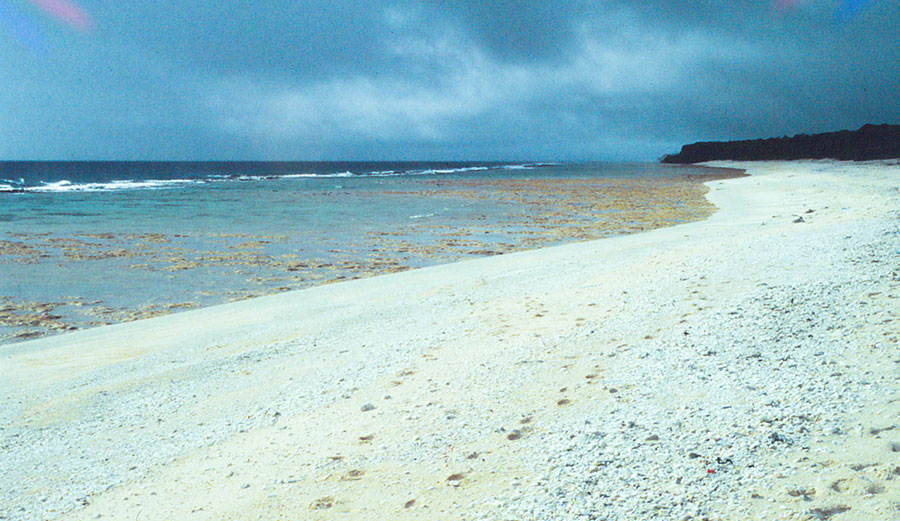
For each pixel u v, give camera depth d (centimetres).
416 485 405
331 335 919
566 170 11844
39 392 718
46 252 1919
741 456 377
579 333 749
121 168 14762
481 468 417
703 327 691
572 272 1297
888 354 509
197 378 738
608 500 350
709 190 4594
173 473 474
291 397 636
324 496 405
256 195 4719
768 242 1294
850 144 12862
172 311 1220
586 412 492
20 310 1227
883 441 363
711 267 1068
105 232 2428
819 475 339
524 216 3044
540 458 420
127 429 585
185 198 4388
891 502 300
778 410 436
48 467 506
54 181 7612
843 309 671
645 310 821
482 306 1028
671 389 515
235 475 456
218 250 1983
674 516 324
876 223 1396
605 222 2720
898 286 733
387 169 14812
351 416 557
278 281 1506
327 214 3203
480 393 573
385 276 1495
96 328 1066
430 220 2895
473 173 10456
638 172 10088
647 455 398
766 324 662
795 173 6388
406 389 617
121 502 431
